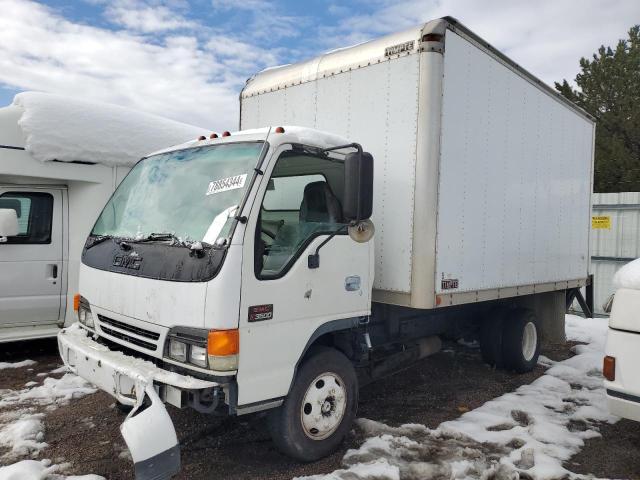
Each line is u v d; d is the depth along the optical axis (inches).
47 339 299.1
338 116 199.0
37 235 259.4
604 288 449.7
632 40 771.4
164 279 136.6
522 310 260.7
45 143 253.8
